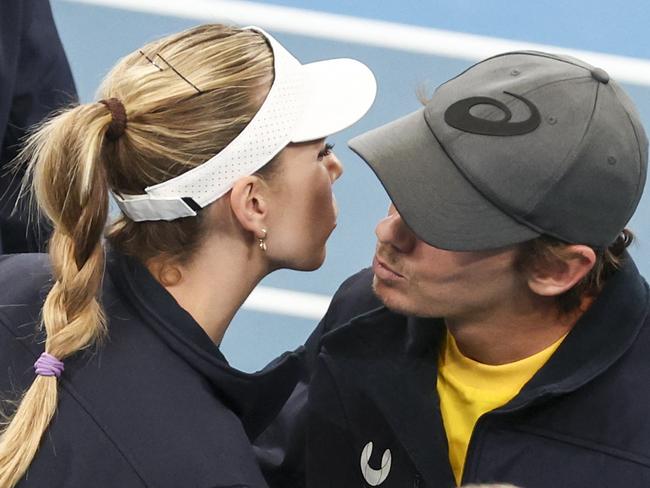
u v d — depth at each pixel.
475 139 5.66
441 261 5.79
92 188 5.41
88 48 15.82
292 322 13.44
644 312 5.99
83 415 5.38
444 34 16.52
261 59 5.78
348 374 6.59
